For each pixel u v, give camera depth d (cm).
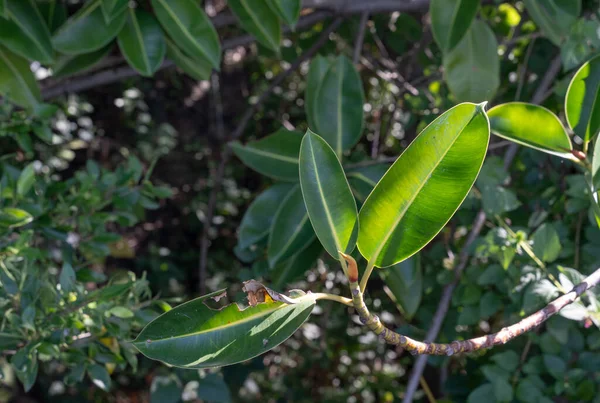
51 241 195
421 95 192
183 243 323
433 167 97
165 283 302
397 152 227
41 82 195
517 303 154
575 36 155
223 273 311
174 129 321
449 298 166
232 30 251
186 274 315
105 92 301
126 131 309
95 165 167
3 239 149
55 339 139
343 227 100
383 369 287
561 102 179
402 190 98
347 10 191
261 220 167
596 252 155
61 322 139
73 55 174
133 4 173
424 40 215
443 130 96
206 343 102
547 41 195
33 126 165
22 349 137
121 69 195
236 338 102
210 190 312
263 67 314
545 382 162
